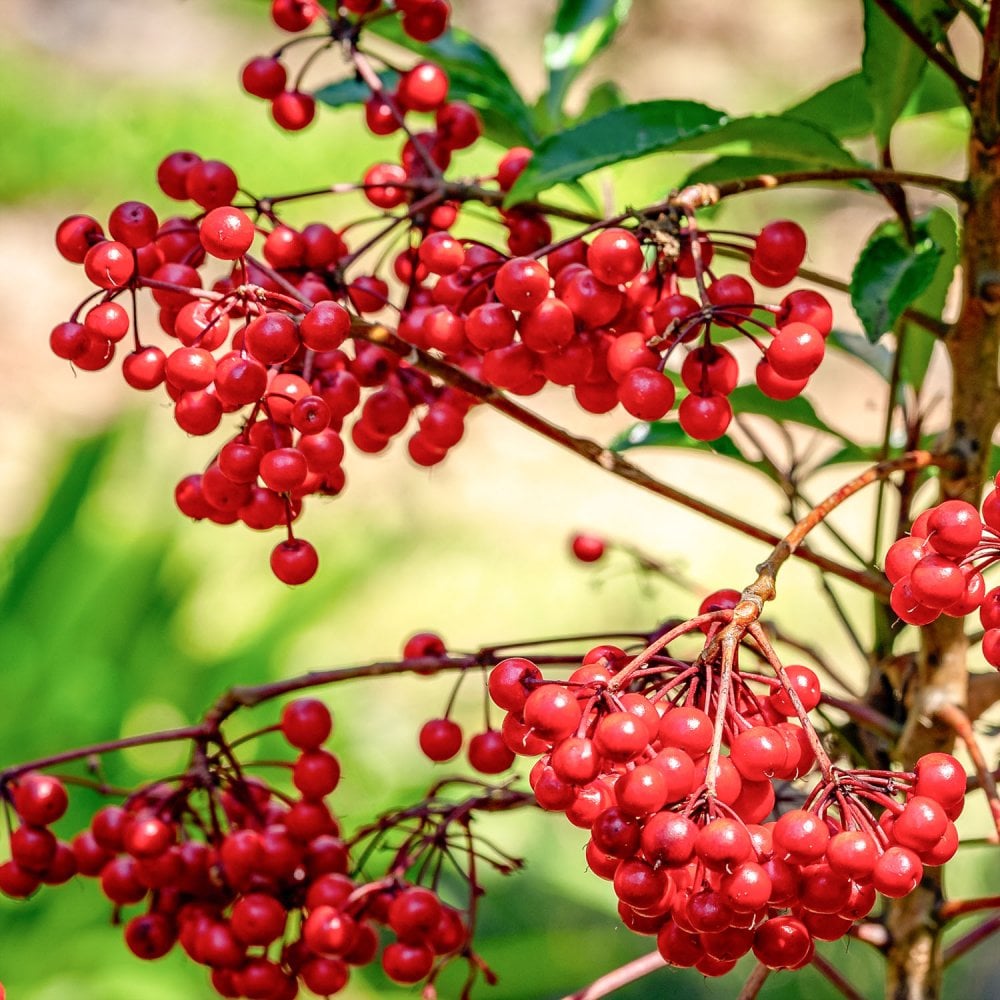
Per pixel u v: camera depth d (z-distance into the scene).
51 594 1.30
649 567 0.69
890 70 0.61
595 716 0.54
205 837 0.61
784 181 0.58
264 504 0.58
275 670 1.30
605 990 0.61
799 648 0.65
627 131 0.60
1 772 0.61
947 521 0.54
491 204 0.61
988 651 0.54
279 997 0.61
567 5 0.69
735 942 0.54
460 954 0.61
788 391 0.57
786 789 0.62
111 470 1.43
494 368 0.57
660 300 0.58
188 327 0.57
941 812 0.53
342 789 1.24
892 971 0.63
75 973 1.07
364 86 0.66
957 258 0.63
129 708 1.23
